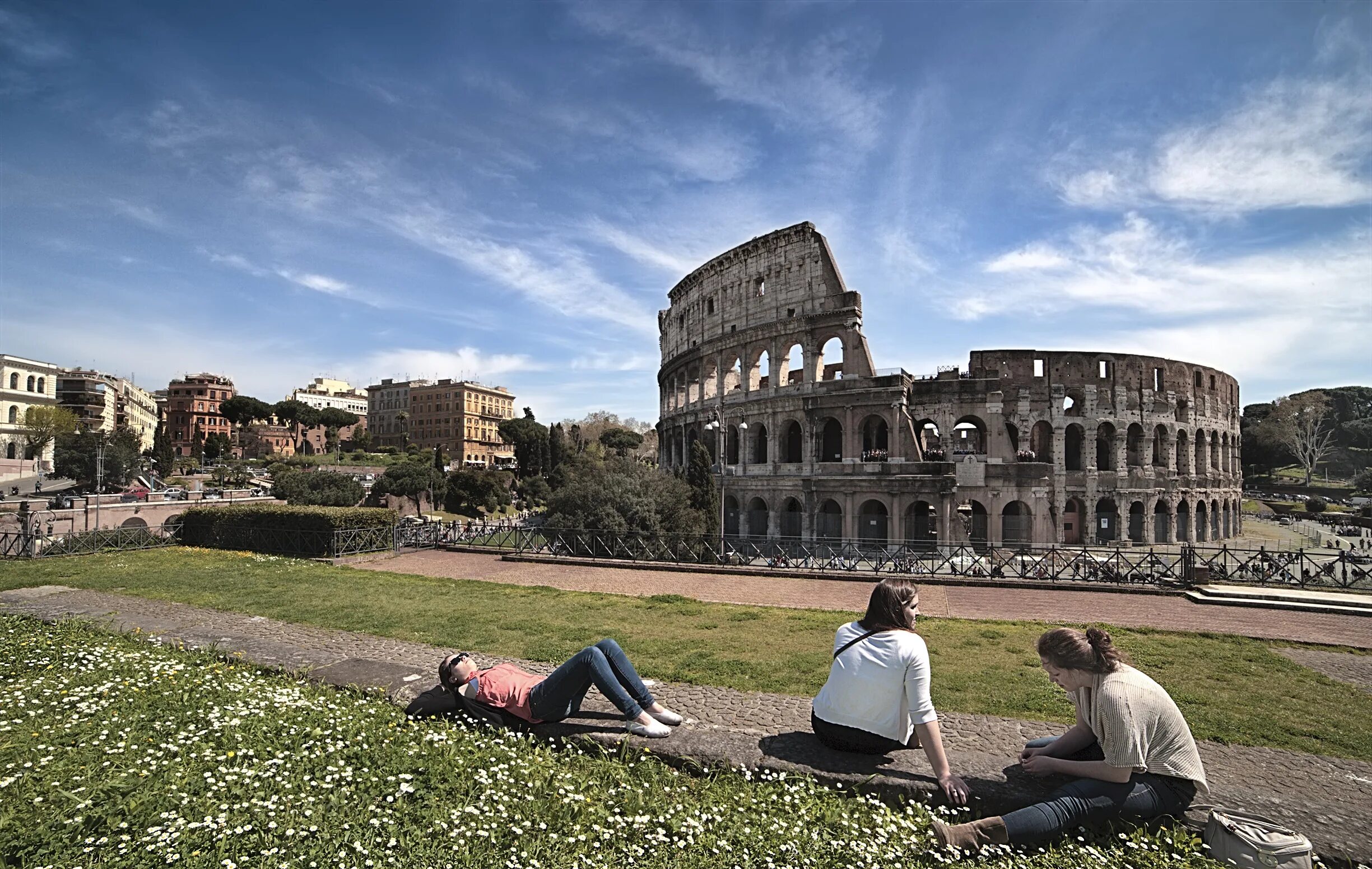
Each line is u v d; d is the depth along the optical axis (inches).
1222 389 3085.6
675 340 3408.0
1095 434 2556.6
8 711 337.4
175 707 352.5
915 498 2169.0
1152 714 259.1
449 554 1508.4
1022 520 2324.1
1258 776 343.3
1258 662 635.5
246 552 1430.9
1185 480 2723.9
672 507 2023.9
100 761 282.8
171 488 4566.9
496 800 265.0
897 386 2244.1
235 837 234.7
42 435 4722.0
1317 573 1106.1
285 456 6939.0
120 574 1029.2
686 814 263.3
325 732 317.7
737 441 2866.6
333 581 1034.7
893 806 276.5
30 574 1024.9
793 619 798.5
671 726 338.3
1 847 216.5
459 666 357.7
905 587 314.5
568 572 1258.6
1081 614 904.9
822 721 307.6
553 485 4594.0
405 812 257.0
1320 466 6102.4
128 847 223.8
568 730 328.8
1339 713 476.1
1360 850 245.6
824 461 2694.4
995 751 353.1
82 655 449.1
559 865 229.8
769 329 2556.6
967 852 242.5
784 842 246.5
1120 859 237.5
